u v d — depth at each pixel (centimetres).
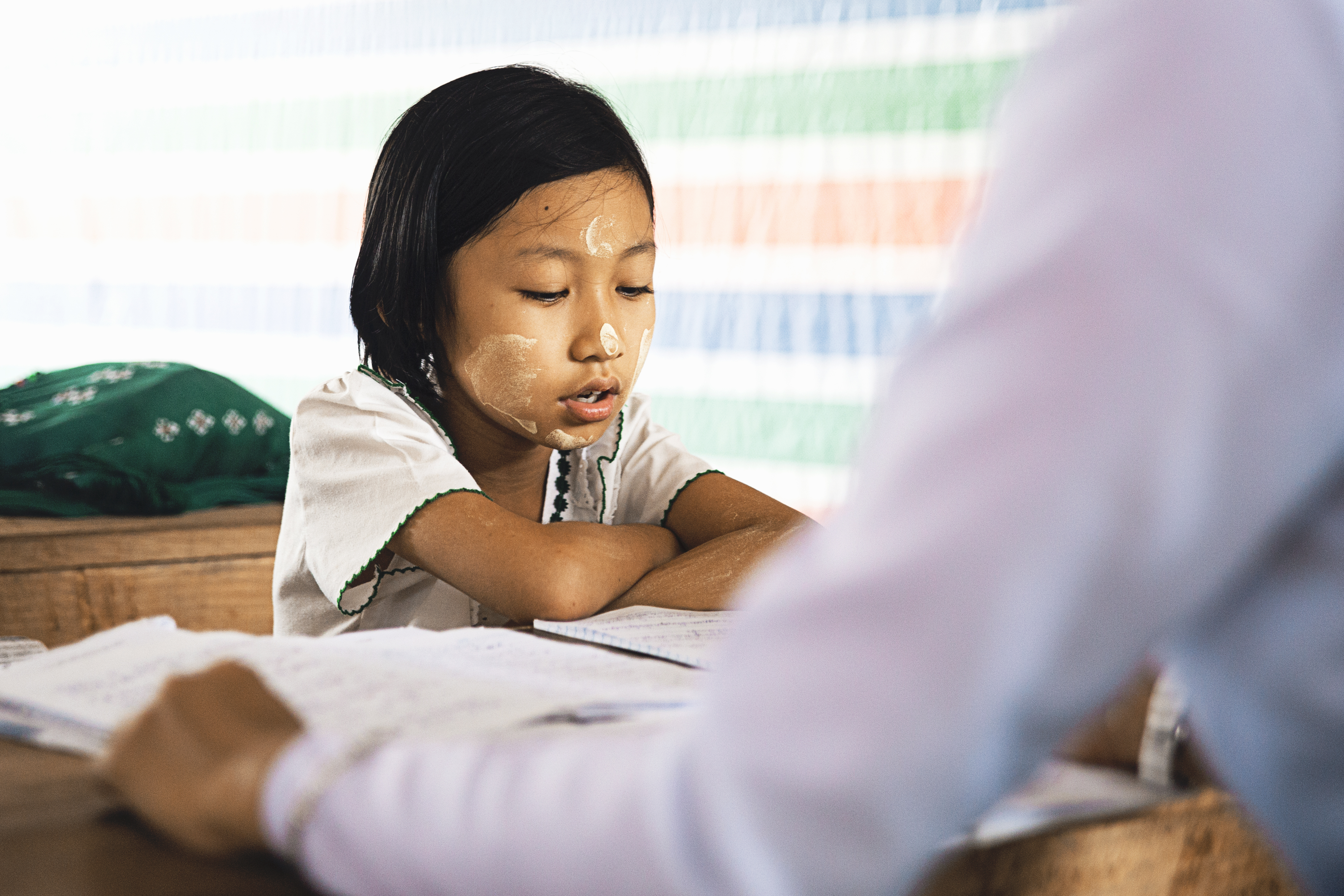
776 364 256
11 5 311
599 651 80
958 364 30
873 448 32
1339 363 29
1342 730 36
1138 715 56
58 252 318
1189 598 30
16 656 92
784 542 119
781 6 248
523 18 270
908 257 244
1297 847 41
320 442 121
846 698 30
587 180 113
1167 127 29
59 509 169
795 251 253
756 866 31
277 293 299
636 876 33
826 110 247
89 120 311
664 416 268
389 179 122
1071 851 48
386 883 38
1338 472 33
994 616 28
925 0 237
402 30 279
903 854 30
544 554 108
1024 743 30
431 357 125
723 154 257
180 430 195
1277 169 29
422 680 63
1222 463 29
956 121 237
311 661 66
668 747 35
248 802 41
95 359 317
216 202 303
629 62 262
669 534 127
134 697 60
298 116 292
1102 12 32
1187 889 52
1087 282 29
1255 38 30
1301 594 35
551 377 117
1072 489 28
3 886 42
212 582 174
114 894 41
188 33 299
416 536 114
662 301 265
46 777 53
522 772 37
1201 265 28
